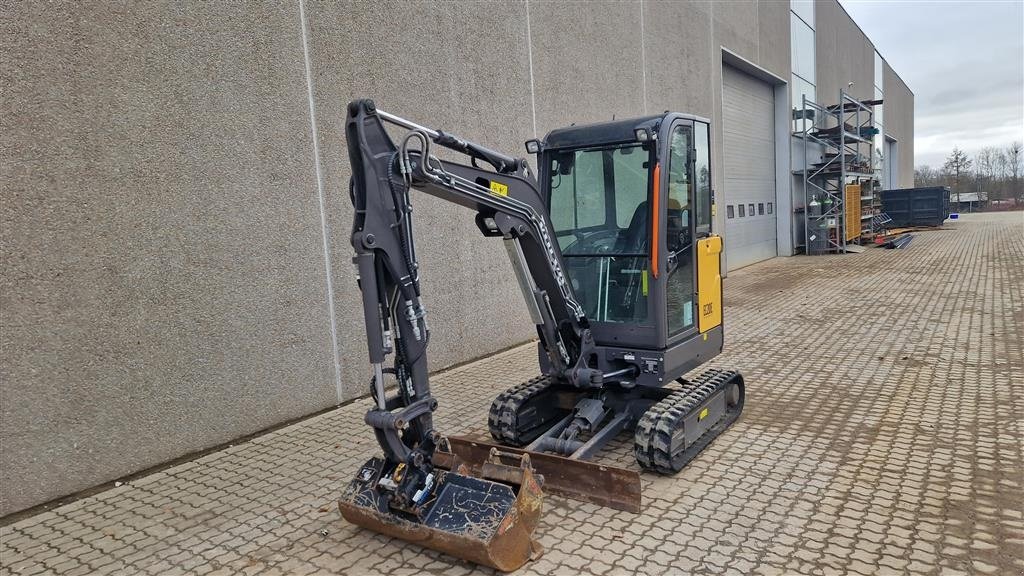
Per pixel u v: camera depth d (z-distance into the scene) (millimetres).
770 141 19172
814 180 20859
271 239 5797
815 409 5828
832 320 9680
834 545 3580
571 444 4562
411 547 3754
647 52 11930
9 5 4199
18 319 4316
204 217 5301
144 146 4910
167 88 5035
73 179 4535
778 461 4723
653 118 4711
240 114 5527
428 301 7418
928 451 4793
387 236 3416
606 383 4871
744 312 10734
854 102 21453
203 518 4234
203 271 5312
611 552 3580
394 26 6887
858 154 22297
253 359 5695
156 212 4996
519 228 4203
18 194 4281
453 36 7637
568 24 9719
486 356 8289
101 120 4664
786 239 19688
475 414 6070
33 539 4039
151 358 5016
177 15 5074
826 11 23125
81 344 4621
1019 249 17484
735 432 5332
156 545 3918
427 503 3553
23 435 4371
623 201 4844
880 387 6367
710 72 14398
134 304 4898
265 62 5711
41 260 4402
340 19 6336
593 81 10344
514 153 8633
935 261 16062
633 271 4848
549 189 5133
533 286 4473
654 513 3996
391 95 6875
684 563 3453
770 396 6258
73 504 4500
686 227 5094
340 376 6453
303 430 5816
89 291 4648
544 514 4020
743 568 3389
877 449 4867
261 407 5770
